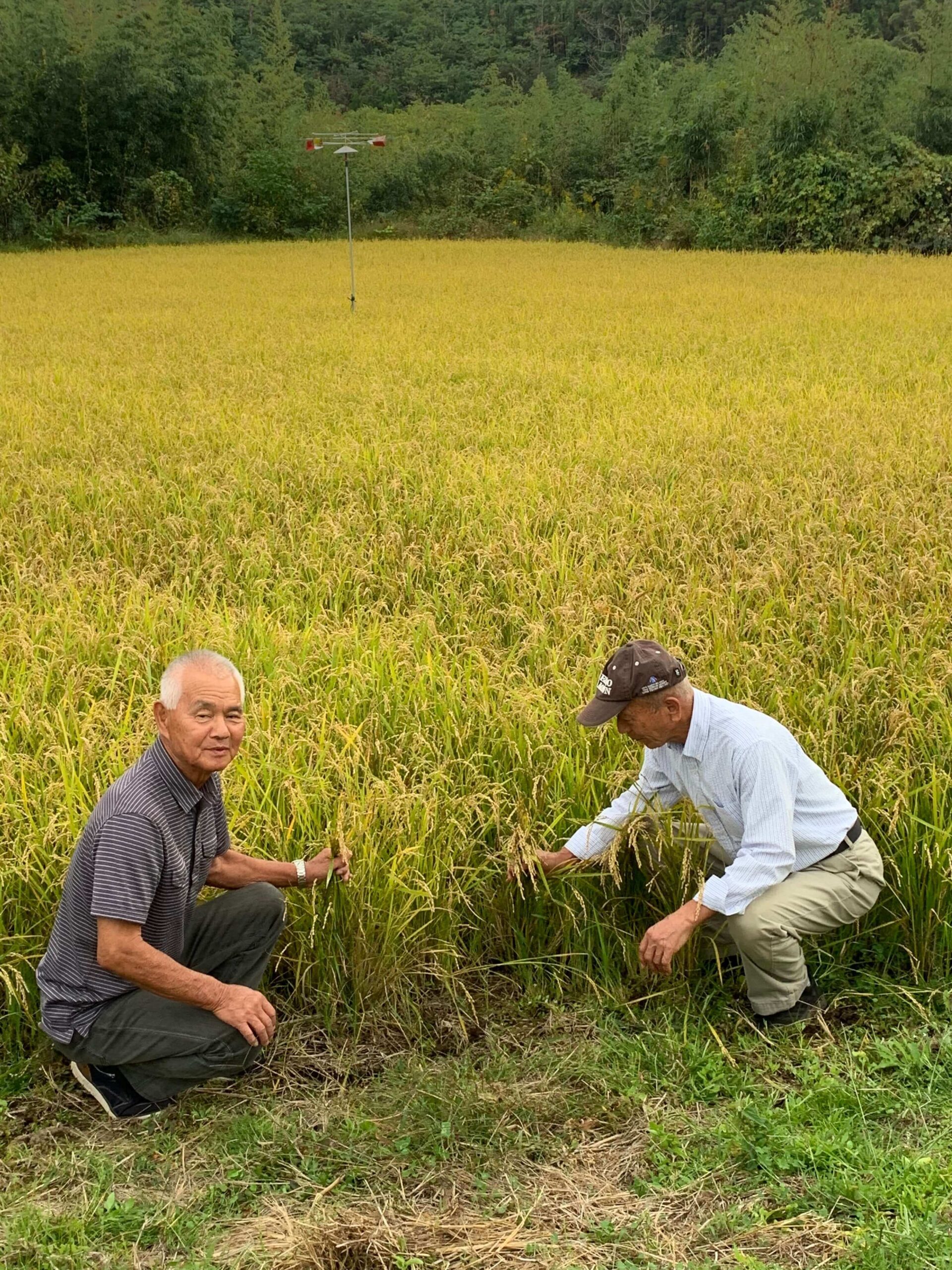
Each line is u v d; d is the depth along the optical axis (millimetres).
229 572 6852
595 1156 3119
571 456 9102
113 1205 2924
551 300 21719
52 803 3926
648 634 5402
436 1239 2838
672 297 21578
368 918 3676
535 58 83625
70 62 42031
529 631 5734
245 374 13367
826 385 12180
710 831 3756
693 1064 3432
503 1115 3229
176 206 44688
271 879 3617
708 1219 2873
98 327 18641
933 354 14219
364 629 5816
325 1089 3404
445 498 7938
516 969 3918
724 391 11773
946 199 33281
